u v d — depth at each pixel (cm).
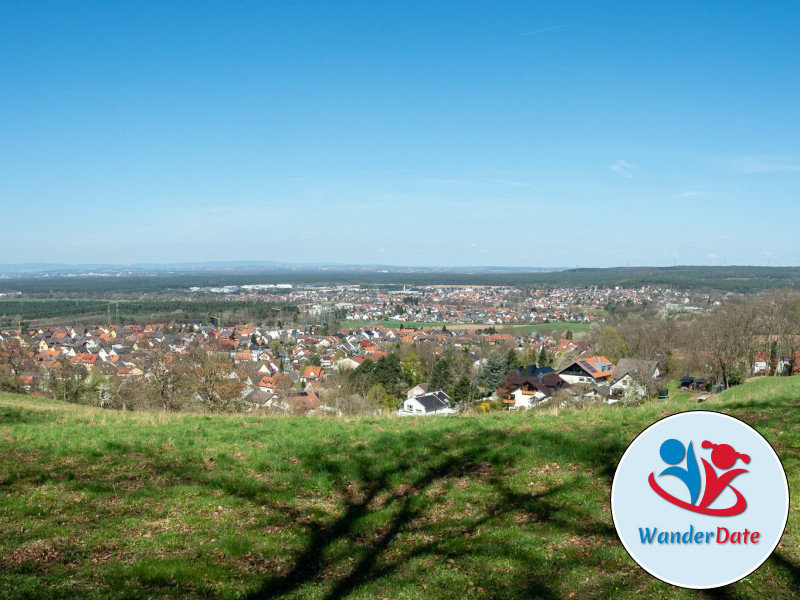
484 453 1270
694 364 6488
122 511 1053
